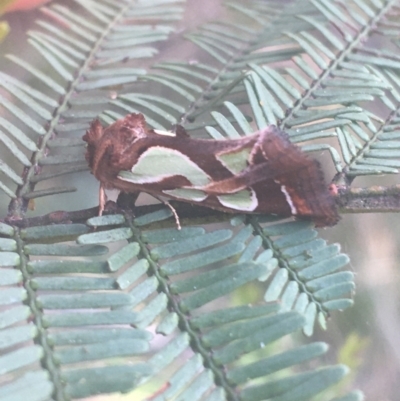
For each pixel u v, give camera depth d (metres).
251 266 0.11
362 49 0.12
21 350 0.11
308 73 0.12
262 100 0.12
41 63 0.14
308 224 0.12
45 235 0.12
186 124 0.12
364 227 0.17
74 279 0.11
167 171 0.12
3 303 0.11
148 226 0.12
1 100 0.12
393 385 0.15
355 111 0.12
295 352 0.11
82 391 0.11
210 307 0.15
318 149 0.12
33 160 0.12
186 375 0.11
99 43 0.13
